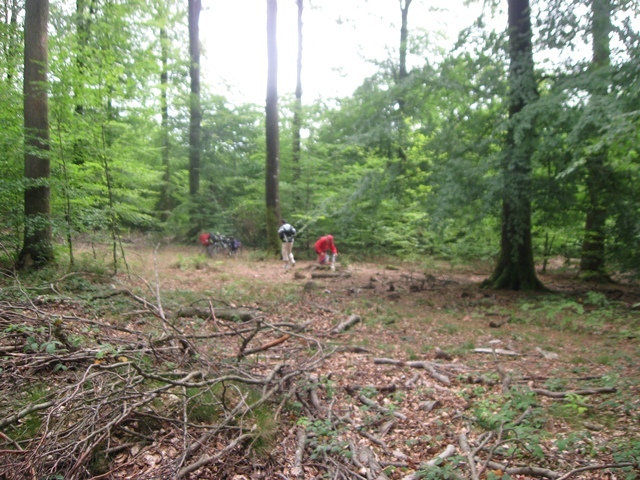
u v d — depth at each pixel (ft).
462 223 36.27
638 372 17.49
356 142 36.68
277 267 45.98
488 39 33.12
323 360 17.28
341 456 11.46
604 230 34.32
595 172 30.63
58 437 10.27
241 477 10.45
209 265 41.81
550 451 11.74
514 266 37.09
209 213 63.77
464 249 50.39
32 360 13.29
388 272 47.52
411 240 58.70
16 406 11.44
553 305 28.66
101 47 36.42
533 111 28.27
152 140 63.00
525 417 13.14
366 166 57.93
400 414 13.99
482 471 10.57
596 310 27.91
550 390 15.94
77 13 41.34
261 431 11.72
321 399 14.99
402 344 21.90
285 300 29.37
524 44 32.68
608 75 25.95
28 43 28.99
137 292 25.34
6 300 17.16
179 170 71.61
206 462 10.34
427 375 17.81
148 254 47.73
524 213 33.14
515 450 11.51
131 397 11.17
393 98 36.55
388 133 35.60
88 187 32.55
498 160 30.96
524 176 30.19
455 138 34.42
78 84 29.55
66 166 30.99
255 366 16.02
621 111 22.63
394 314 27.45
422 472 10.57
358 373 17.69
